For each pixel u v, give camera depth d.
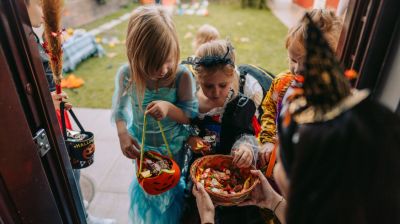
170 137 1.32
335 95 0.47
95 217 1.88
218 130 1.25
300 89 0.58
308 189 0.45
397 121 0.46
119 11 8.30
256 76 1.84
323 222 0.44
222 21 7.69
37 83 0.85
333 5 1.58
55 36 1.32
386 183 0.42
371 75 1.07
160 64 1.10
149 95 1.26
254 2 9.22
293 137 0.50
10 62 0.77
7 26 0.74
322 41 0.45
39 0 1.26
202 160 1.16
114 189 2.20
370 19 1.01
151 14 1.11
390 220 0.42
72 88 3.99
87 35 5.04
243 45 5.93
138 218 1.45
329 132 0.45
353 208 0.42
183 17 7.91
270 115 1.36
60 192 1.05
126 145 1.27
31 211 0.88
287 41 1.21
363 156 0.43
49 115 0.92
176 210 1.39
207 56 1.15
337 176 0.43
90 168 2.42
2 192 0.78
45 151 0.92
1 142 0.75
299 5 6.68
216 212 1.20
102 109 3.41
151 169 1.15
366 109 0.46
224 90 1.18
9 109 0.75
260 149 1.26
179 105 1.29
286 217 0.49
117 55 5.31
